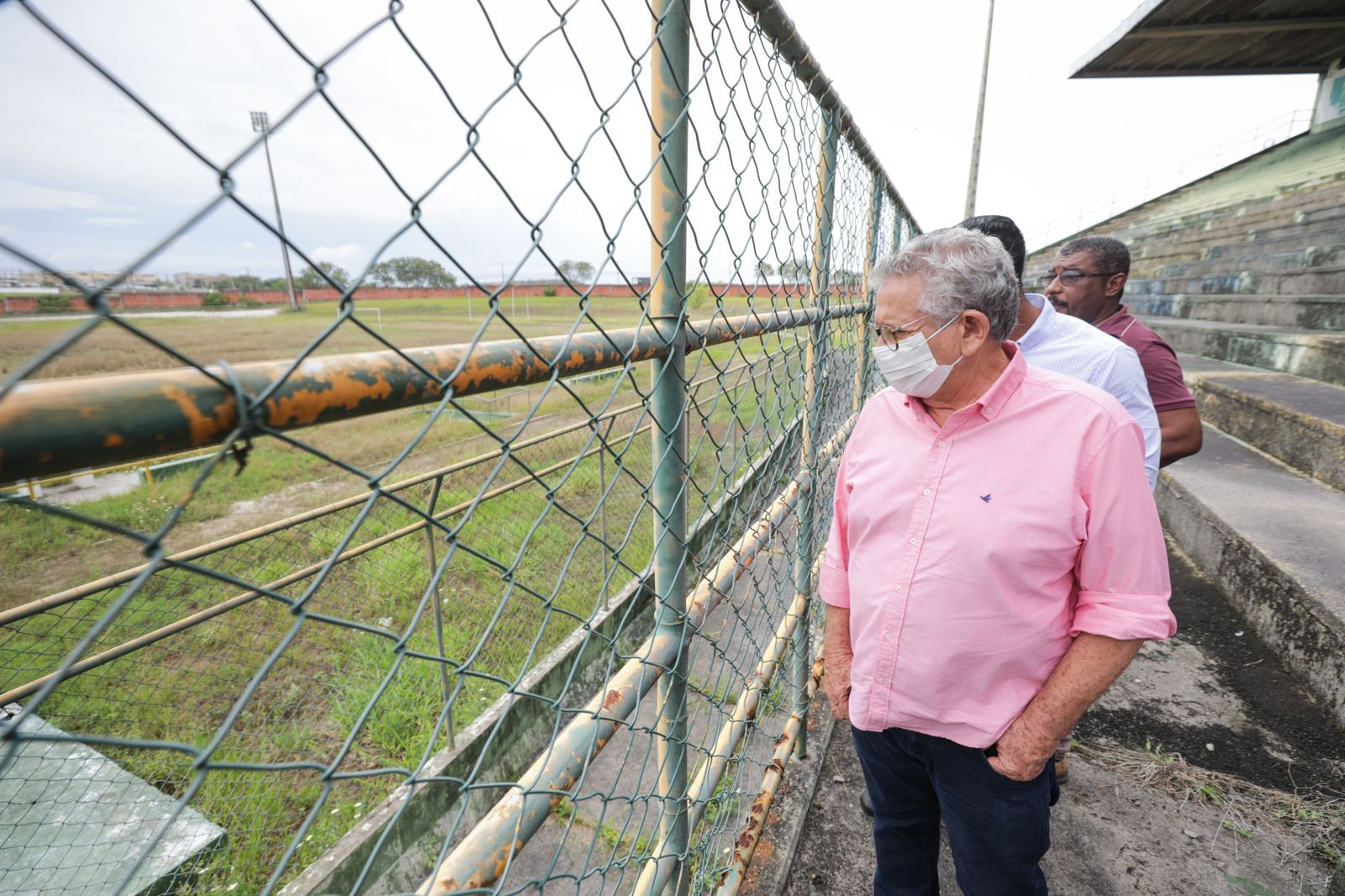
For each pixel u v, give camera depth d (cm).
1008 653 136
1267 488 457
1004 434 134
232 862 292
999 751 139
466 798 73
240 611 387
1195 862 224
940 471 140
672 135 102
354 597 429
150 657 344
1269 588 346
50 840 273
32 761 293
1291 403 539
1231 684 317
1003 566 133
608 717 102
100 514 795
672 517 117
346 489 920
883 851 175
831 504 304
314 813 51
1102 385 192
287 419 50
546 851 275
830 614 177
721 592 146
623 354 92
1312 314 855
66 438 41
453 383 63
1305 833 235
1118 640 126
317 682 379
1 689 308
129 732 326
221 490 897
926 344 131
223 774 322
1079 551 133
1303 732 284
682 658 126
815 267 201
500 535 496
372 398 56
